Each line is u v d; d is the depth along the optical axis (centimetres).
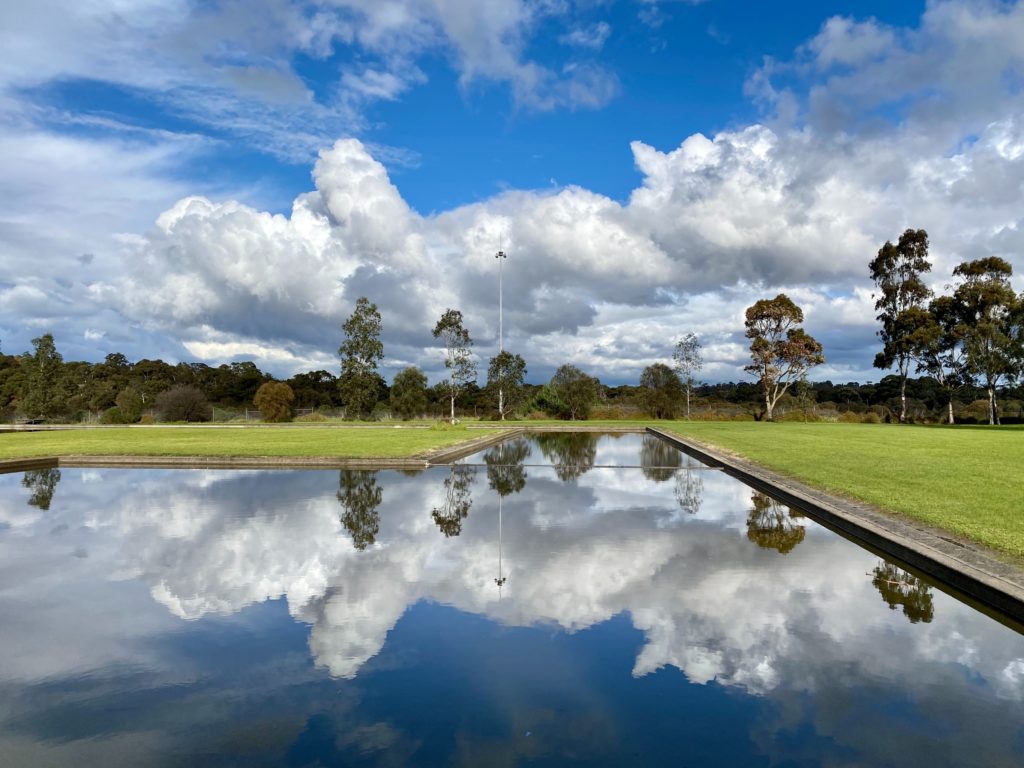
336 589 563
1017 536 646
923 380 5747
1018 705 354
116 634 459
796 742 314
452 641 445
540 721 334
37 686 378
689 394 4878
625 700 359
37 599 537
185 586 571
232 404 6294
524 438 2761
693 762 296
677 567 632
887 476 1120
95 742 315
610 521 865
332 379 6800
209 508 954
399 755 301
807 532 797
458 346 4097
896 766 294
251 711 346
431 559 661
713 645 438
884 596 544
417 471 1440
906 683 381
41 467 1527
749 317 4503
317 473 1391
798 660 414
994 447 1770
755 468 1372
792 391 5472
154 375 6775
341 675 391
